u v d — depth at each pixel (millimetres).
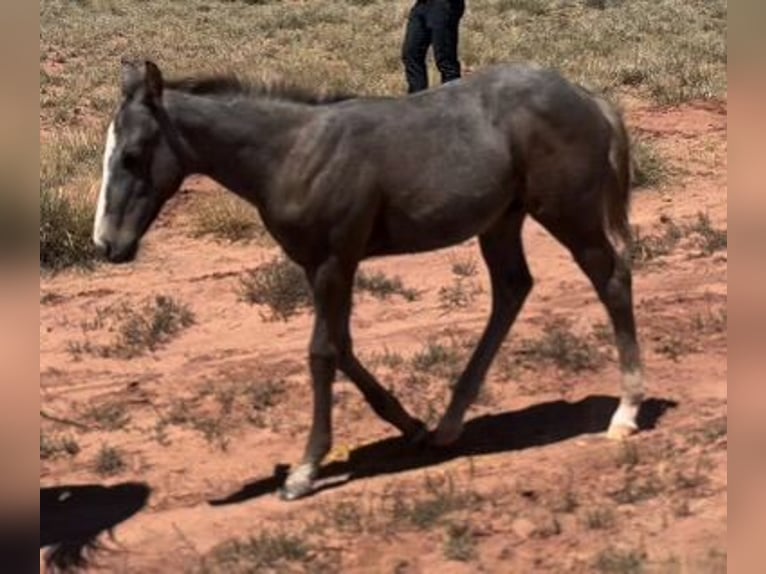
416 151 5641
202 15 23609
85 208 9977
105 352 7938
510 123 5762
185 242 10258
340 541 5176
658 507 5203
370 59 17641
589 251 5945
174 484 6121
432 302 8531
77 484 6188
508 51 18328
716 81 15242
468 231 5812
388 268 9266
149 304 8773
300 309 8555
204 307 8695
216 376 7418
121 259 5414
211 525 5527
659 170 11562
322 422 5750
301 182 5508
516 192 5895
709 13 22641
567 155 5773
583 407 6582
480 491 5488
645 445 5859
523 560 4855
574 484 5492
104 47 19734
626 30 20156
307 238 5574
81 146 12328
